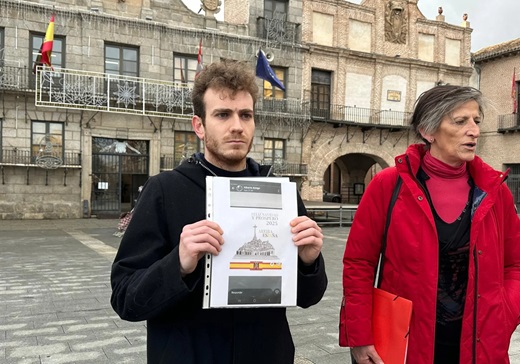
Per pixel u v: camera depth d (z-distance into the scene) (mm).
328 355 3902
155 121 19359
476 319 1903
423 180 2117
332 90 23641
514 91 25281
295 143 22719
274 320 1729
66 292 6035
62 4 17766
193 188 1696
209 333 1615
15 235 12773
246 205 1567
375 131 24766
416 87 25625
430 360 1924
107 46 18672
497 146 26219
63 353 3867
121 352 3908
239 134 1663
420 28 25719
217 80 1654
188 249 1437
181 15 20078
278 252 1571
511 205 2186
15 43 17000
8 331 4430
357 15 24125
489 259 1952
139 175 20797
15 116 17047
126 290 1536
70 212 17922
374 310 2115
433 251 1963
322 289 1734
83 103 17562
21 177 17219
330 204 18141
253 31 21609
